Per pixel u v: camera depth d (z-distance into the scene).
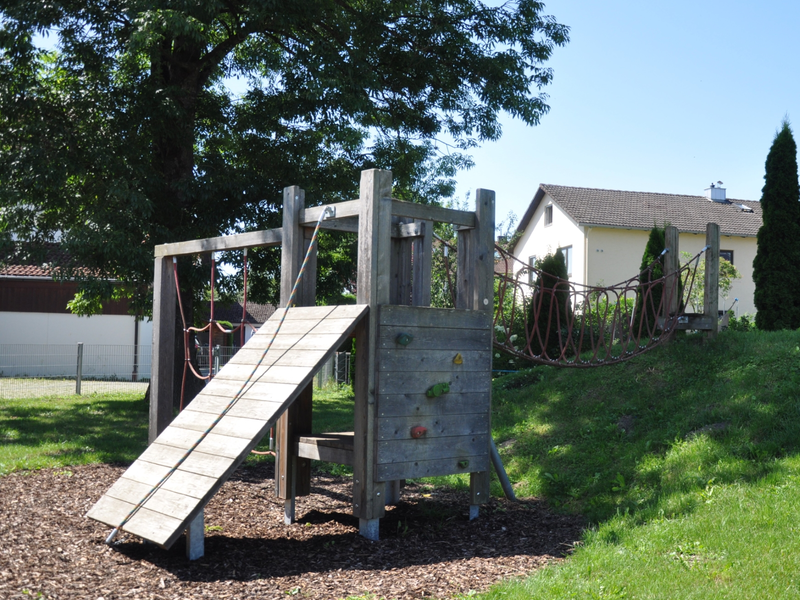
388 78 14.86
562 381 9.44
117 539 4.89
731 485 5.39
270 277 15.09
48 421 11.51
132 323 26.84
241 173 13.29
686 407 7.36
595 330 14.12
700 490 5.45
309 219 5.77
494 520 5.77
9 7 11.52
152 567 4.32
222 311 31.27
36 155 11.27
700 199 32.69
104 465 7.68
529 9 14.62
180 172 13.40
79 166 11.62
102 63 12.21
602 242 27.98
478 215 5.76
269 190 13.24
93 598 3.73
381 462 5.05
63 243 11.34
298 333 5.29
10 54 11.59
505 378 10.86
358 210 5.24
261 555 4.66
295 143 14.45
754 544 4.18
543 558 4.59
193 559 4.51
